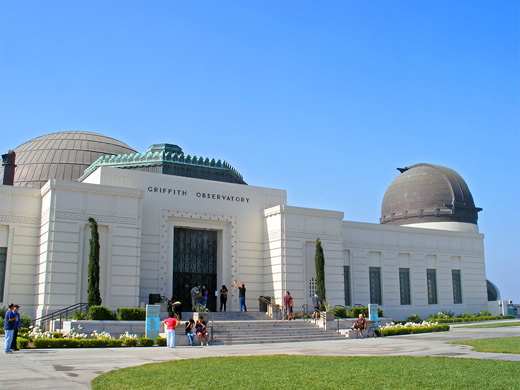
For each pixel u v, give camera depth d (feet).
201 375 43.37
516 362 53.16
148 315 76.89
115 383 39.14
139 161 118.21
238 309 113.09
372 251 140.56
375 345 77.92
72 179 138.62
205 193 114.52
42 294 90.02
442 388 37.78
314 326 98.07
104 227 95.66
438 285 151.64
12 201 95.04
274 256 115.65
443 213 165.48
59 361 53.88
